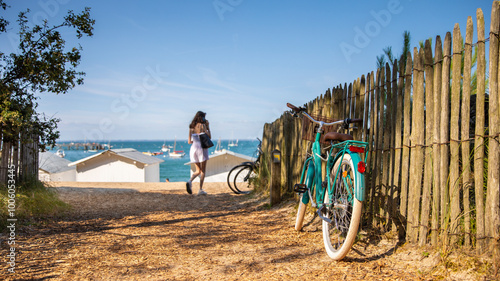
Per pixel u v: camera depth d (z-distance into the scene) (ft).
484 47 8.20
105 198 25.23
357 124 13.20
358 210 9.23
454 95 8.89
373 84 12.35
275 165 19.66
